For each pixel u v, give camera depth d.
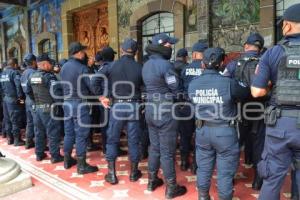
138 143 3.85
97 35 9.65
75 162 4.60
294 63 2.24
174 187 3.35
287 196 3.29
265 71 2.44
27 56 5.17
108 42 9.23
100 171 4.27
